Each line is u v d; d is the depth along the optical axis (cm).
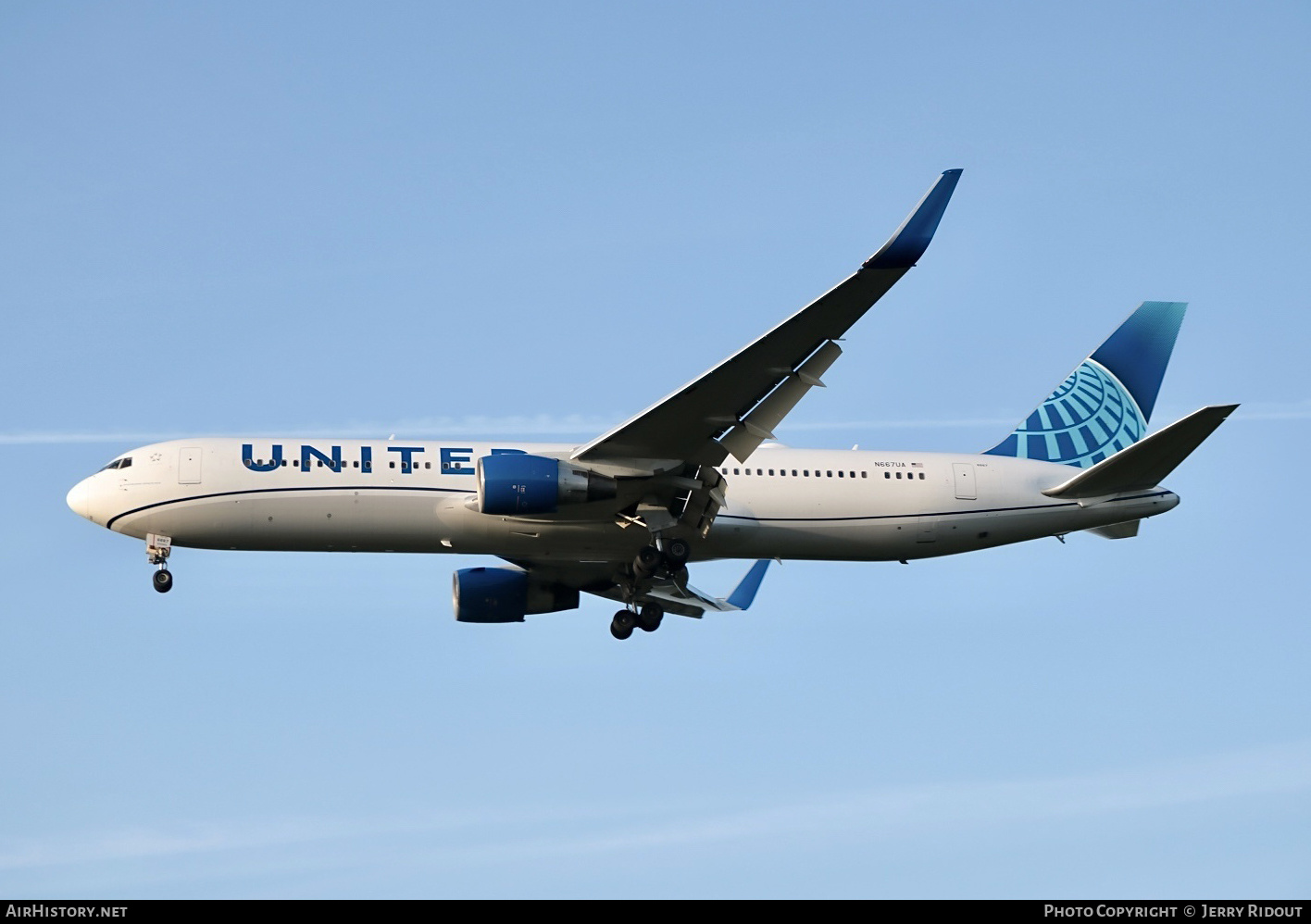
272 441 10312
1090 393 12262
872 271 8544
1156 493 11481
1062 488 11281
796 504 10850
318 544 10288
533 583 11881
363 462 10238
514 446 10481
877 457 11194
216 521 10069
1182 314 12462
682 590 11125
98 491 10175
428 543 10381
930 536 11144
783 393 9638
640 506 10438
